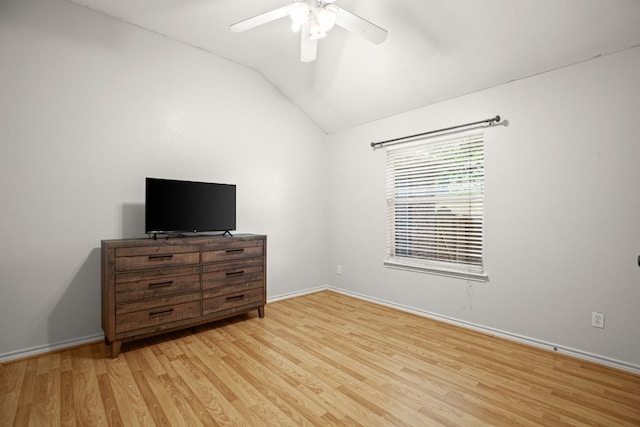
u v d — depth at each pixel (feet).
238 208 11.23
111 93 8.52
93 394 5.85
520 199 8.29
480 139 9.16
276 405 5.56
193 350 7.79
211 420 5.14
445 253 10.04
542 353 7.68
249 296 9.93
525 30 7.04
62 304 7.84
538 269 8.00
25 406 5.47
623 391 5.98
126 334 7.48
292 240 12.89
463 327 9.46
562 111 7.58
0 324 7.09
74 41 7.95
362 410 5.42
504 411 5.40
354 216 12.97
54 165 7.70
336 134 13.70
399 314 10.74
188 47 9.95
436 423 5.08
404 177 11.24
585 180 7.27
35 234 7.48
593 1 6.11
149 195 8.38
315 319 10.19
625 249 6.77
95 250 8.29
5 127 7.09
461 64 8.44
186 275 8.50
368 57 9.34
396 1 7.29
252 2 7.91
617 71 6.83
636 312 6.65
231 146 10.99
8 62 7.11
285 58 10.52
